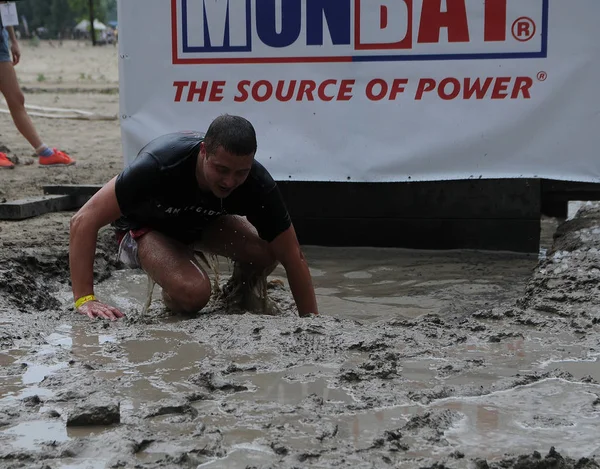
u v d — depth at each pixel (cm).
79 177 795
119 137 1175
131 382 302
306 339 350
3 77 830
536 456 236
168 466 234
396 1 564
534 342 350
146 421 265
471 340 353
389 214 612
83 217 418
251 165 383
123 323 390
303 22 576
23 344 350
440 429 260
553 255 521
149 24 595
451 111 573
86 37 7081
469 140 574
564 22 550
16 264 495
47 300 482
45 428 261
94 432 257
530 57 557
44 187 692
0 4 796
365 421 266
